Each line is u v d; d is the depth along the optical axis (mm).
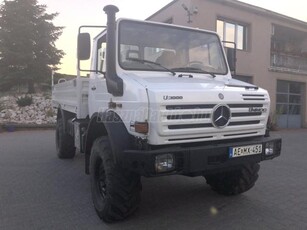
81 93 6402
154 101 4094
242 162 4594
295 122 22484
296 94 22547
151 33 5301
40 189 6379
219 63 5840
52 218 4949
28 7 23859
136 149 4195
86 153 5504
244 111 4691
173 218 4887
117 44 4977
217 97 4422
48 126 17312
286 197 5844
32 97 21625
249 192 6113
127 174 4543
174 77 5023
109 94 4953
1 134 15227
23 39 23344
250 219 4840
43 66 24000
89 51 4934
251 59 19312
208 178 5977
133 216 4965
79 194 6070
